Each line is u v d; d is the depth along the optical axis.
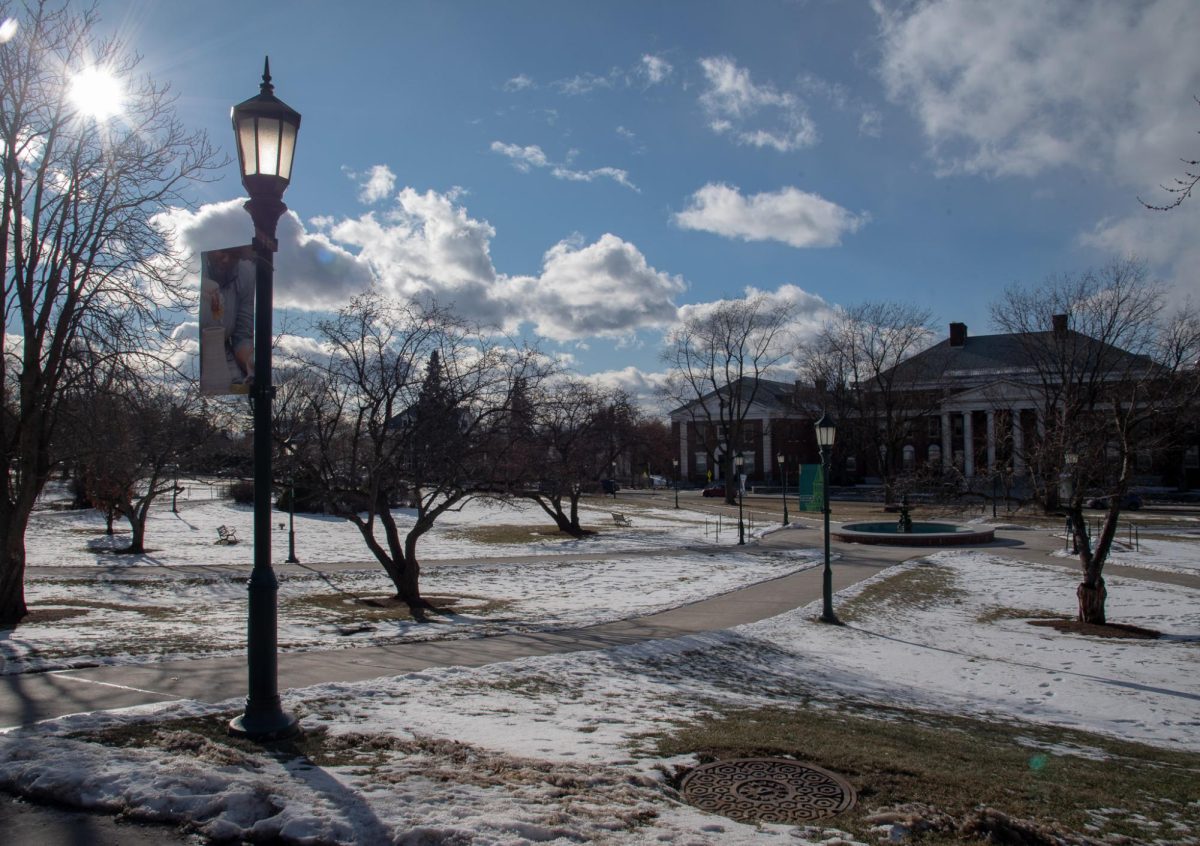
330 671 11.18
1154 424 29.95
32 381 16.84
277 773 6.24
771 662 14.07
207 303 7.68
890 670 14.20
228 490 69.31
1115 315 49.47
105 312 16.91
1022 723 10.89
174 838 5.22
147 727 7.40
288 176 7.67
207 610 18.58
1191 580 25.97
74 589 22.72
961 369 83.81
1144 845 6.11
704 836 5.34
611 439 46.09
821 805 6.32
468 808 5.57
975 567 29.69
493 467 21.27
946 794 6.76
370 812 5.44
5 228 16.41
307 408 22.92
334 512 20.73
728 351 73.69
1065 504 20.70
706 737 8.23
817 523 48.72
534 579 25.91
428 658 12.42
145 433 24.34
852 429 77.38
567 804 5.75
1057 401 53.88
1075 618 20.27
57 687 9.70
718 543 38.56
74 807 5.64
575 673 11.79
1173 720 11.63
